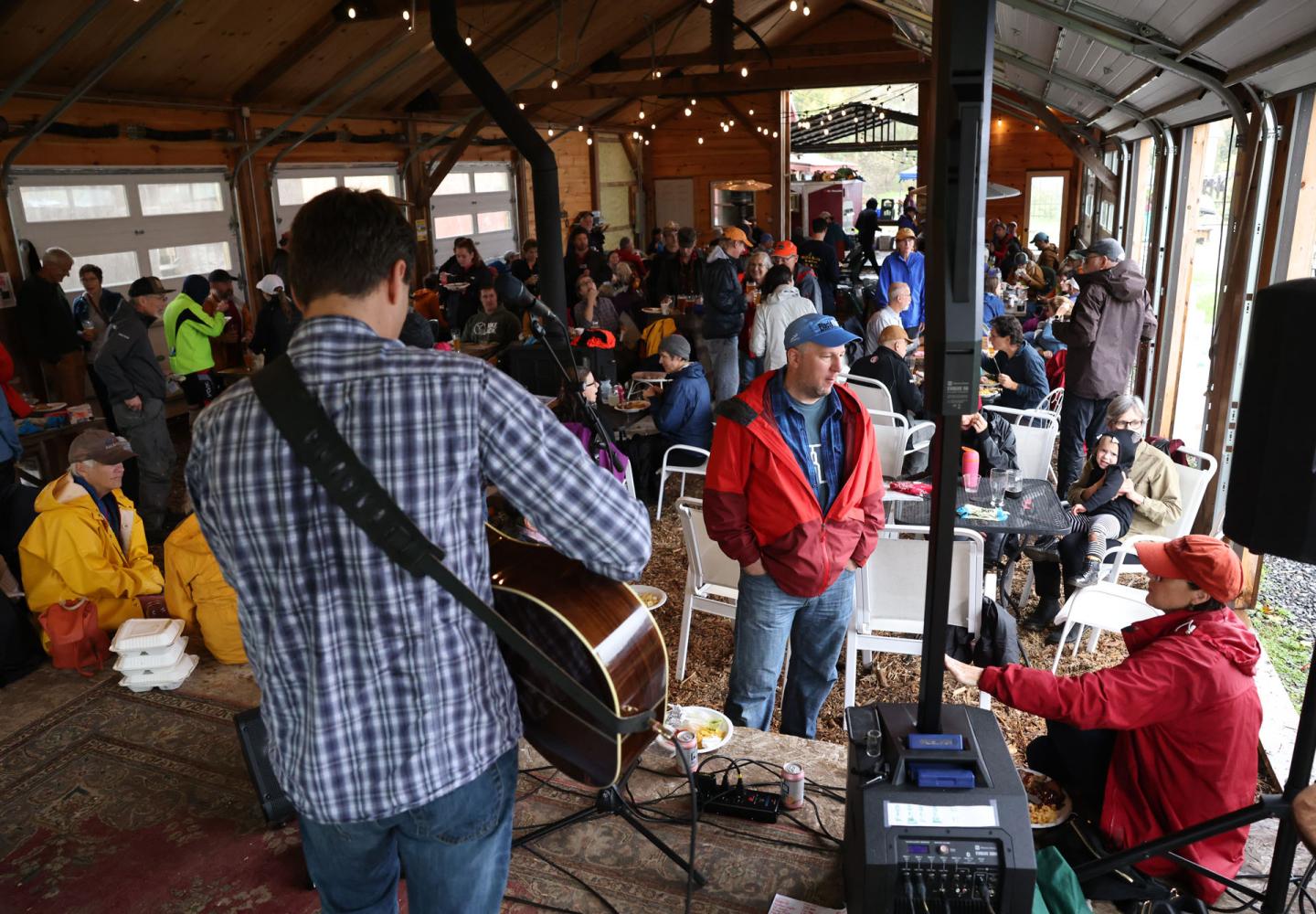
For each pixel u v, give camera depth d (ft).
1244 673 7.37
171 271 30.37
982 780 6.13
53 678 10.68
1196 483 14.52
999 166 54.49
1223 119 18.37
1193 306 24.76
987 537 15.96
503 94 21.57
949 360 5.38
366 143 39.42
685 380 19.54
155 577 11.75
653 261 37.40
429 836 3.99
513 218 52.19
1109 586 12.71
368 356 3.53
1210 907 7.63
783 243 29.66
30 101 24.77
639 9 41.09
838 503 9.37
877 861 5.92
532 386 22.24
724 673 13.52
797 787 8.05
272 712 3.80
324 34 30.27
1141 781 7.83
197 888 7.47
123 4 23.39
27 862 7.78
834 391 9.53
